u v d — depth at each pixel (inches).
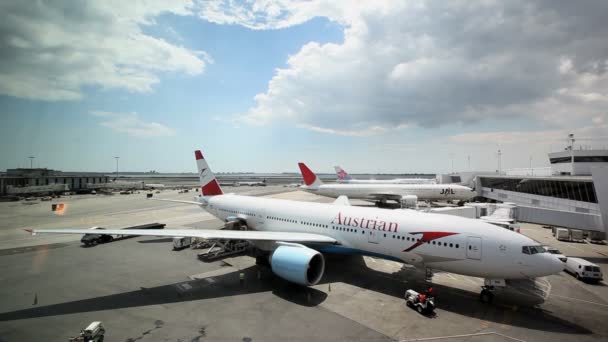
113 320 601.6
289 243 826.8
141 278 848.3
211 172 1476.4
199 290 764.0
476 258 659.4
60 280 828.6
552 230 1505.9
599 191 1117.1
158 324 586.9
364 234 829.8
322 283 816.3
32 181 3563.0
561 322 605.9
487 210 1425.9
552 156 2164.1
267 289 773.3
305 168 2659.9
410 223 761.0
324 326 583.2
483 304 689.0
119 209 2362.2
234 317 618.5
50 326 574.9
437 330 571.2
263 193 4200.3
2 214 2049.7
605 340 538.9
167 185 5910.4
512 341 534.0
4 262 994.7
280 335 548.4
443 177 3452.3
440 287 791.7
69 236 1389.0
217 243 1171.9
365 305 680.4
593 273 820.6
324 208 975.6
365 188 2421.3
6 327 569.3
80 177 4163.4
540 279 851.4
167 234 824.3
